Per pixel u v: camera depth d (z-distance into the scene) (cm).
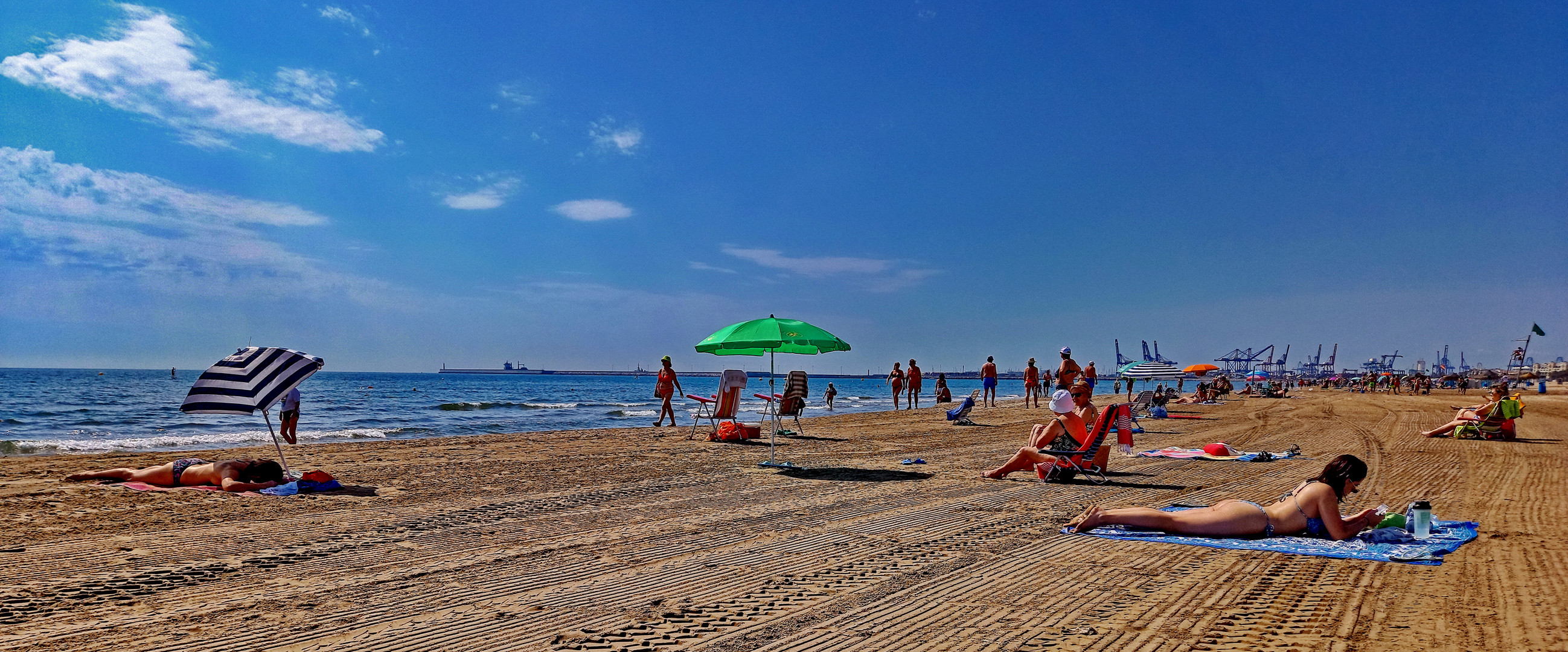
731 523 650
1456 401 3625
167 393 4703
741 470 1009
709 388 10500
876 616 397
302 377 839
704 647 351
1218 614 393
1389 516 579
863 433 1642
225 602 419
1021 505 742
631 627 380
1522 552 521
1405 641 347
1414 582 447
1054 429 923
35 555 516
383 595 435
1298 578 460
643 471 987
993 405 3028
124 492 764
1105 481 902
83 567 485
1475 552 523
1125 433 977
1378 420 2123
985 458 1167
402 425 2303
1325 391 7125
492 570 493
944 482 899
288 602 418
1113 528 607
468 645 354
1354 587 439
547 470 991
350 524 634
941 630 372
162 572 477
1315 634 358
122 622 381
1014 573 482
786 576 479
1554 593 420
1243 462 1101
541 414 3017
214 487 795
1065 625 379
